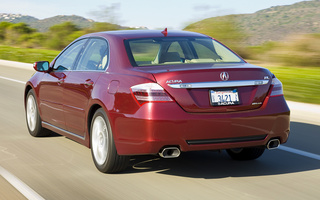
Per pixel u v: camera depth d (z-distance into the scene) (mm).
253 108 5750
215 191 5473
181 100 5461
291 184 5773
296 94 14312
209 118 5469
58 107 7527
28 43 48844
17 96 14336
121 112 5707
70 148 7719
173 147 5516
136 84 5617
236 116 5578
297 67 25562
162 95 5453
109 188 5598
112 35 6793
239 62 6445
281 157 7168
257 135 5750
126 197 5266
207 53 6633
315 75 19594
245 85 5695
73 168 6500
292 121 10297
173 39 6703
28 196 5270
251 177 6074
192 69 5586
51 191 5473
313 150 7660
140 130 5496
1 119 10453
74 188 5594
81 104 6719
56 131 7812
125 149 5727
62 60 7875
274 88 5957
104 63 6520
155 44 6492
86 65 6992
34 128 8523
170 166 6586
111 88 5996
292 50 26156
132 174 6188
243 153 6867
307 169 6488
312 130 9328
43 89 8086
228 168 6512
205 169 6445
